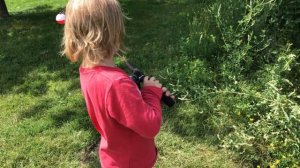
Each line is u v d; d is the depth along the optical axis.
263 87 1.31
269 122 1.19
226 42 1.51
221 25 1.60
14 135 1.36
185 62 1.54
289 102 1.14
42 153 1.28
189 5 2.43
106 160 0.74
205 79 1.42
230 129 1.27
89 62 0.65
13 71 1.82
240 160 1.18
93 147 1.30
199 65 1.47
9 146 1.32
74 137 1.33
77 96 1.57
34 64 1.87
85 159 1.25
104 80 0.63
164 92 0.74
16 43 2.14
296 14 1.55
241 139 1.18
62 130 1.37
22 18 2.62
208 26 1.65
